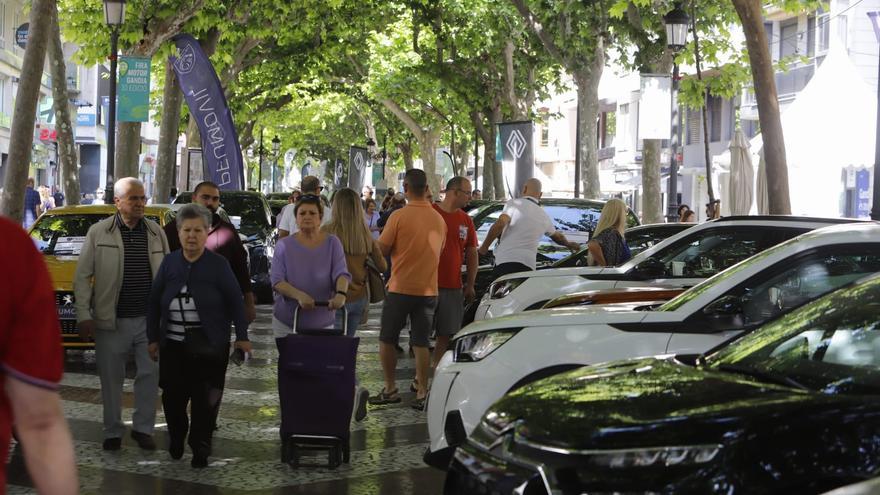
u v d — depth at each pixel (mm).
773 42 42688
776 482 4348
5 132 57156
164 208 16672
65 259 15078
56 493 2879
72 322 14414
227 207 24516
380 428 10539
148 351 9055
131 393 12336
